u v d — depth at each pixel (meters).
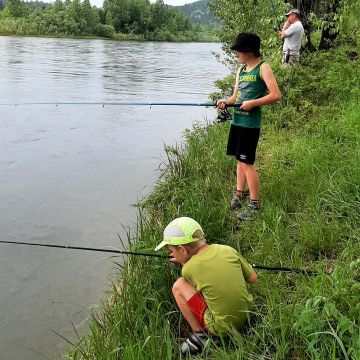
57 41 49.22
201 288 3.33
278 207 4.97
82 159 8.69
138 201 6.66
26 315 4.33
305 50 10.99
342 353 2.94
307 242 4.29
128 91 16.69
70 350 3.82
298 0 10.37
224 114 5.49
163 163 8.36
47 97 14.97
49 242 5.59
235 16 11.25
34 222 6.08
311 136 6.84
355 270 3.70
